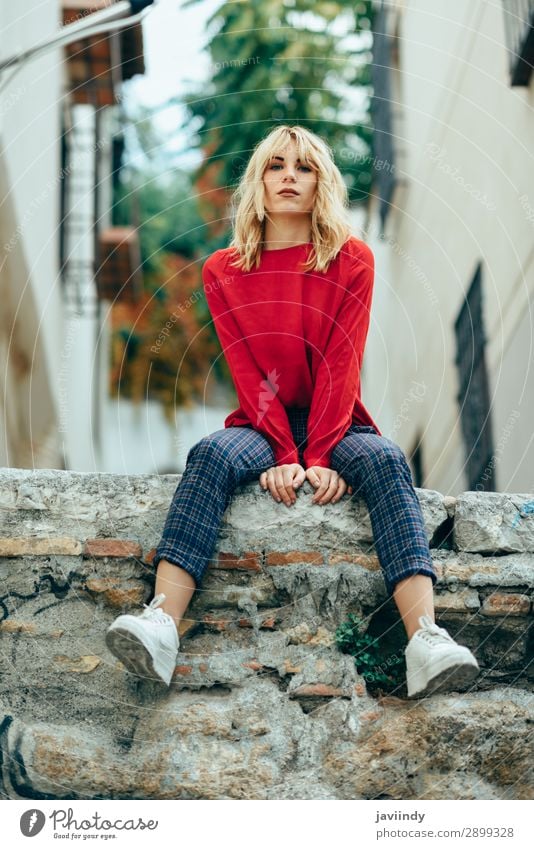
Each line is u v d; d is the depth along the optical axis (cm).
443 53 669
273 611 257
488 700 249
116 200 935
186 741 239
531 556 265
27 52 436
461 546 265
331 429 265
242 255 279
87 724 246
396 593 240
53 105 691
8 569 261
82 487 268
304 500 262
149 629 228
